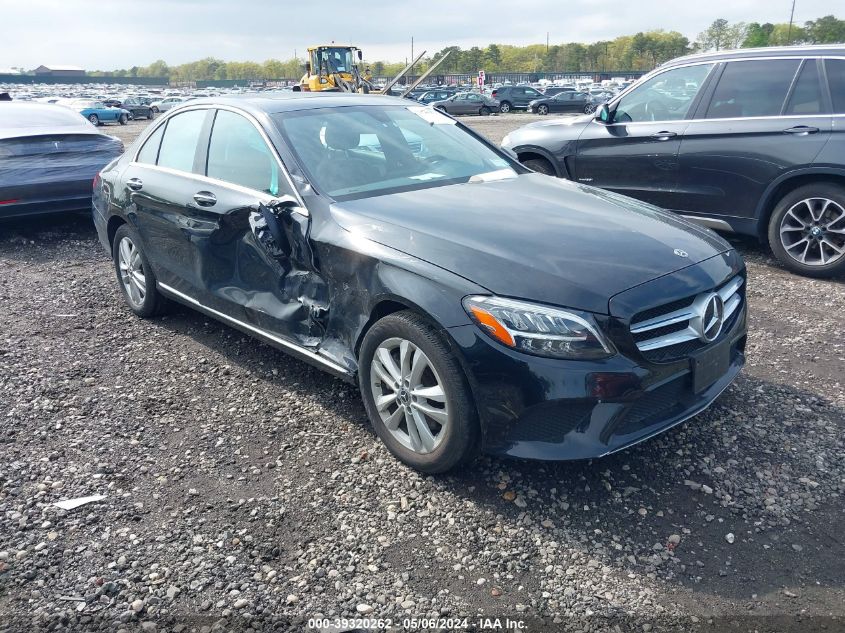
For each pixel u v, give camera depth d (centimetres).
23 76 14400
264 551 283
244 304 420
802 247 637
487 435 299
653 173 714
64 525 299
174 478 334
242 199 408
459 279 302
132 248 536
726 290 338
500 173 440
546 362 284
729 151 654
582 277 297
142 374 446
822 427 366
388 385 335
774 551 278
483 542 286
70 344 497
